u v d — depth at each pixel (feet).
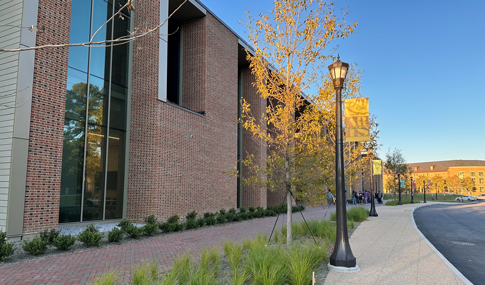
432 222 63.72
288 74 31.32
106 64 45.75
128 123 47.93
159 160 46.19
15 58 32.14
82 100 42.22
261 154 75.41
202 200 54.75
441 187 428.97
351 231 43.68
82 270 22.30
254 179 32.14
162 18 49.42
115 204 45.57
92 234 30.71
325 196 30.50
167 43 53.72
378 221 58.03
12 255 26.05
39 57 33.76
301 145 30.81
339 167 24.25
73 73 41.29
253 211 67.46
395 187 180.45
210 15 60.54
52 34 35.12
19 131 31.48
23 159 31.68
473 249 34.71
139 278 17.65
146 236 37.60
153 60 47.70
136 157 46.93
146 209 45.34
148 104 47.09
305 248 24.49
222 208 60.13
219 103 61.67
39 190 32.99
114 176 45.73
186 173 51.44
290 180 29.99
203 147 56.03
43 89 33.99
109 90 45.75
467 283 19.38
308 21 30.60
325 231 37.93
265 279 17.33
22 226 31.30
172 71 59.41
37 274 21.11
